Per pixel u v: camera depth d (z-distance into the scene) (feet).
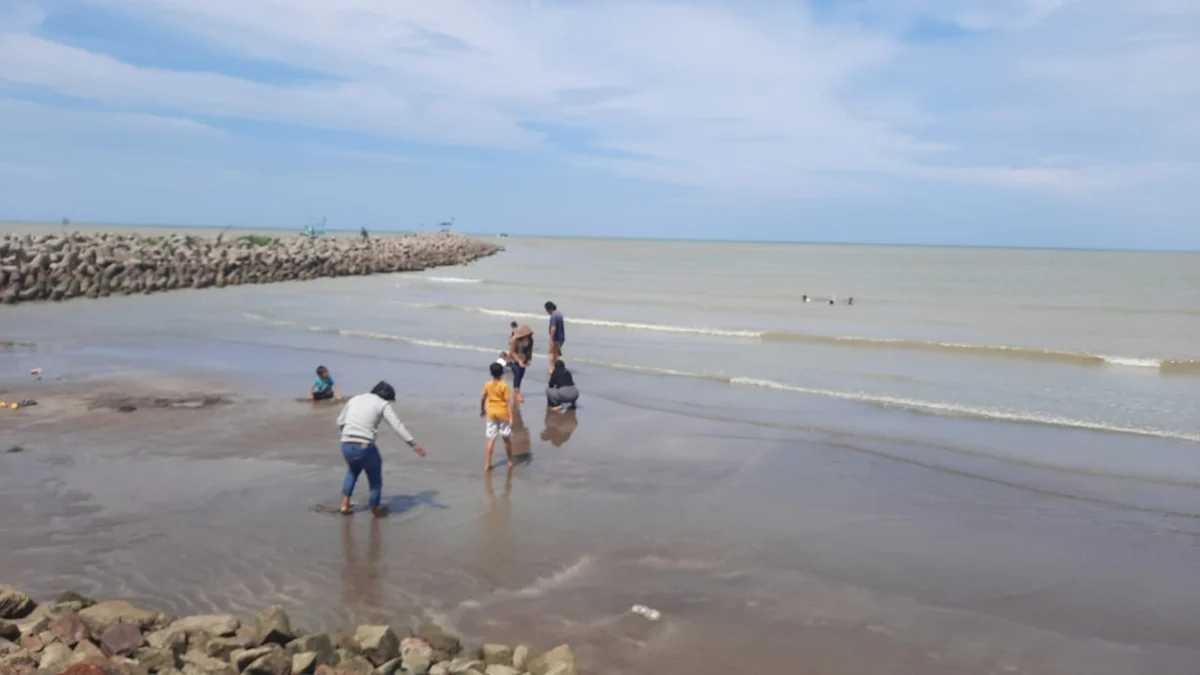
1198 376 57.77
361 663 18.10
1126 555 26.78
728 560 25.85
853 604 22.94
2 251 123.85
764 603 22.86
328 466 34.55
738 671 19.31
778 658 19.94
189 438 38.65
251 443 37.96
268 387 51.88
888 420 44.78
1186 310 107.45
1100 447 39.32
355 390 51.72
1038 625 21.95
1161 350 70.69
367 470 29.19
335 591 22.98
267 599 22.40
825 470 35.73
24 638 18.04
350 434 28.58
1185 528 29.09
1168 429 42.19
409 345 72.28
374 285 150.41
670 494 32.32
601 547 26.63
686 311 105.81
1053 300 125.18
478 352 68.49
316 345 71.36
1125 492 32.86
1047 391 52.37
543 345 73.26
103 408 44.60
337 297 121.70
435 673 17.98
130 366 58.80
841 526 29.07
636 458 37.35
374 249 209.15
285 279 157.28
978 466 36.32
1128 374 58.75
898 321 94.89
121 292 120.67
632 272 208.74
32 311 96.17
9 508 28.81
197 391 50.06
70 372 55.98
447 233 351.46
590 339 77.36
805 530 28.63
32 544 25.72
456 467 35.53
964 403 48.73
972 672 19.52
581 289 143.64
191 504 29.63
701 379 56.75
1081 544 27.66
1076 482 34.12
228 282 142.51
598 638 20.68
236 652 17.84
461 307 104.53
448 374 58.08
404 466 35.50
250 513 28.91
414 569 24.50
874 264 277.23
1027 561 26.20
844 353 68.85
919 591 23.86
